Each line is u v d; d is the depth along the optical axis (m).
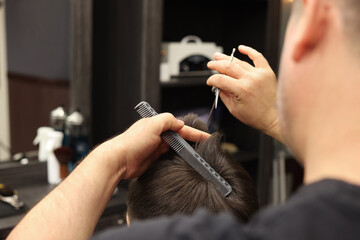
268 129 0.90
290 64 0.39
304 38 0.37
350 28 0.36
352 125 0.35
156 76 2.40
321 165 0.36
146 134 0.78
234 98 0.91
